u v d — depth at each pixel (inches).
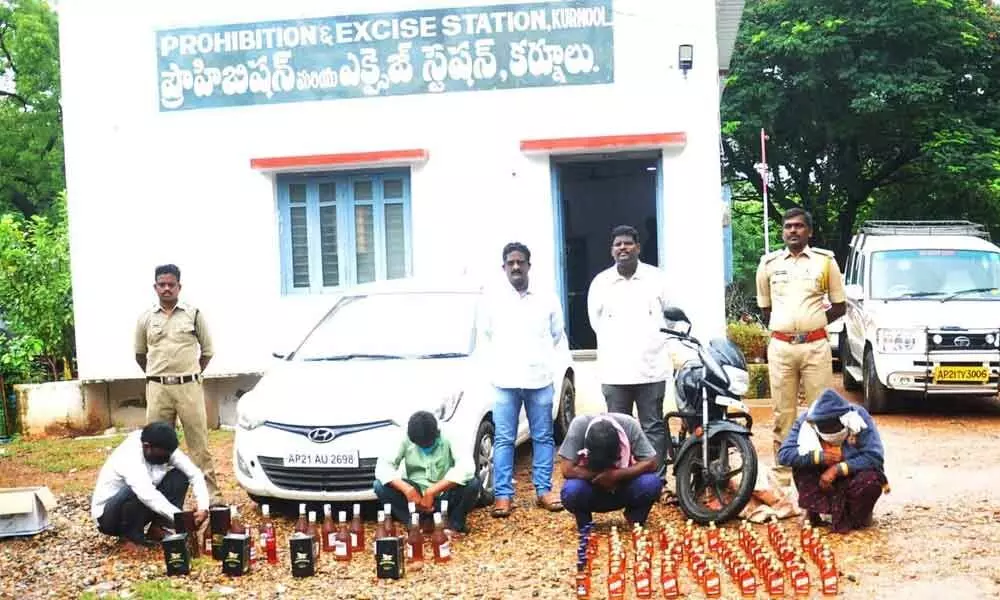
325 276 458.3
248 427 279.1
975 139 869.2
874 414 443.8
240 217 458.0
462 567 235.3
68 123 466.3
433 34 441.7
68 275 523.5
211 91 458.6
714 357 267.3
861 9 863.7
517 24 435.2
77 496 330.3
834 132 902.4
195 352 294.0
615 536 228.8
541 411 286.4
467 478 255.6
